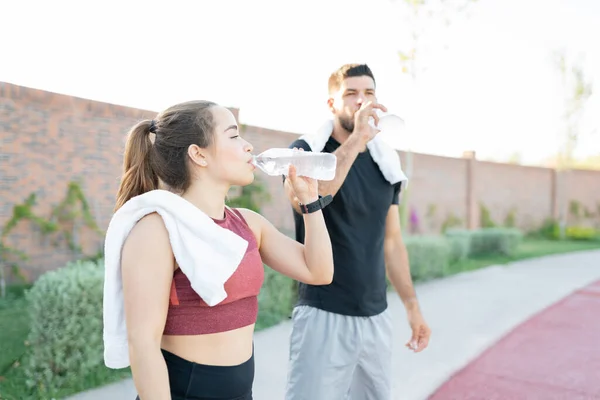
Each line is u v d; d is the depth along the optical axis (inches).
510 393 151.6
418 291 300.5
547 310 255.4
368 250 87.5
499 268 396.2
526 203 705.6
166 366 51.3
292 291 230.2
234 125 58.1
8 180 216.8
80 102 238.4
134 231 51.5
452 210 584.4
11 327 170.9
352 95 91.9
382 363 90.3
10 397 129.5
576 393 152.2
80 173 239.6
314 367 86.0
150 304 49.6
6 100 215.3
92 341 144.9
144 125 59.8
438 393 150.9
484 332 214.2
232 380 54.4
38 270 227.1
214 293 50.6
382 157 89.7
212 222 53.3
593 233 718.5
